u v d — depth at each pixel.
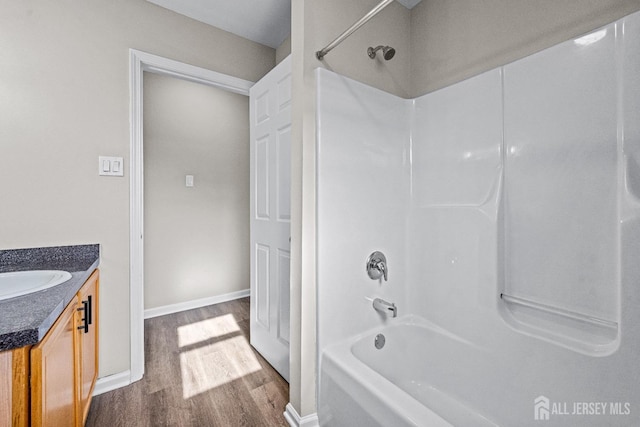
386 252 1.62
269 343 1.94
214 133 3.15
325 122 1.38
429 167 1.65
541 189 1.22
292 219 1.44
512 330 1.25
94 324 1.49
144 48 1.79
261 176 2.03
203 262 3.09
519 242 1.29
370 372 1.11
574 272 1.14
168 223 2.87
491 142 1.38
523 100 1.27
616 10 1.09
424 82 1.78
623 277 0.96
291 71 1.56
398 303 1.68
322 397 1.31
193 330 2.47
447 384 1.47
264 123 1.97
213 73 2.07
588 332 1.10
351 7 1.53
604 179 1.06
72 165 1.56
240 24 2.08
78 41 1.57
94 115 1.61
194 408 1.51
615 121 1.03
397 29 1.78
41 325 0.70
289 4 1.88
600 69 1.06
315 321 1.38
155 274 2.80
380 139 1.60
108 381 1.64
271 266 1.92
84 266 1.36
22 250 1.44
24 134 1.45
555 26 1.24
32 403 0.71
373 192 1.56
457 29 1.61
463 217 1.47
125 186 1.70
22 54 1.44
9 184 1.42
